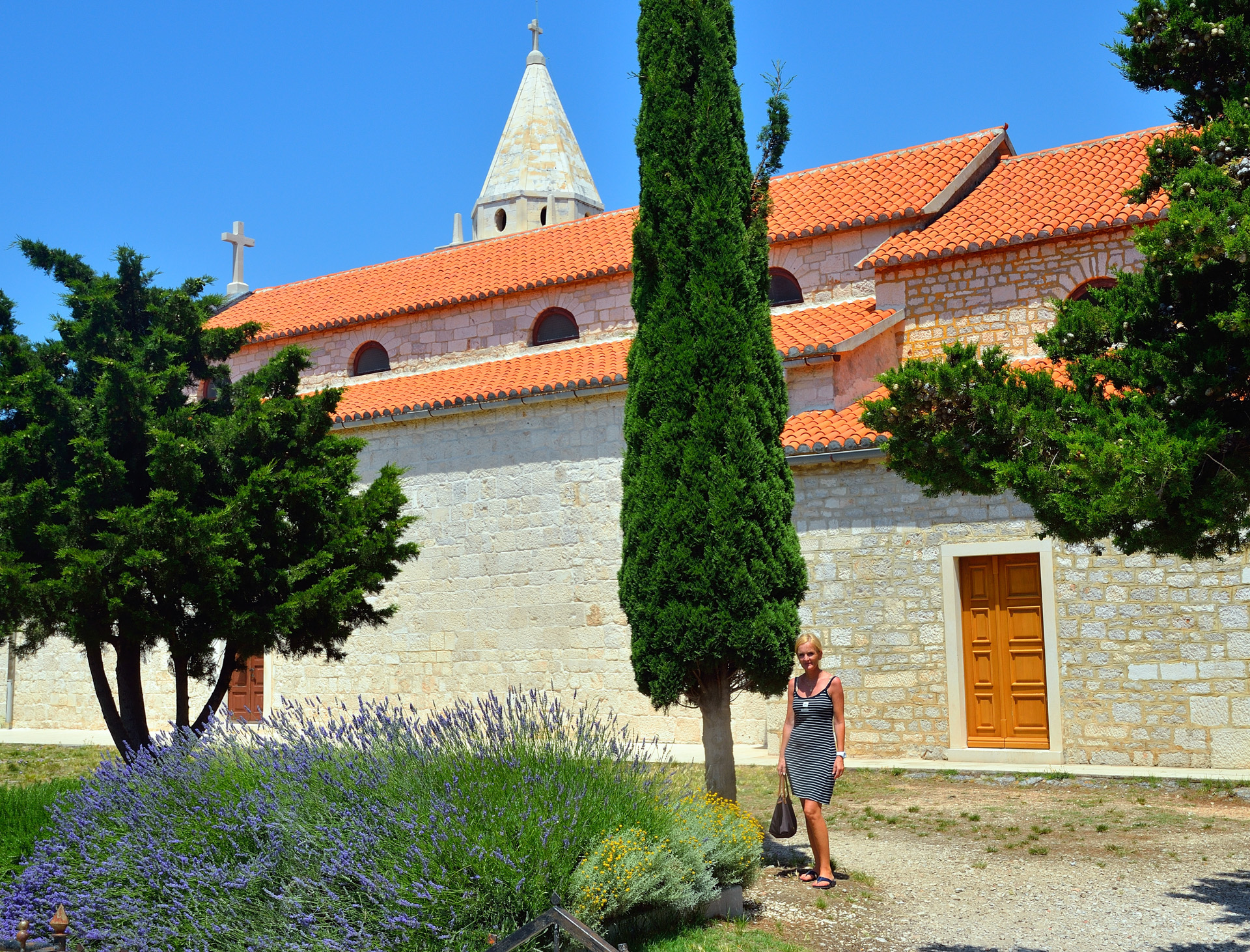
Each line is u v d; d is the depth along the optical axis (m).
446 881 6.75
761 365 10.43
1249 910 8.52
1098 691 14.36
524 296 22.36
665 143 10.61
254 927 7.09
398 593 20.39
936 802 12.98
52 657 24.08
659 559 10.12
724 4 10.87
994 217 18.11
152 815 8.42
